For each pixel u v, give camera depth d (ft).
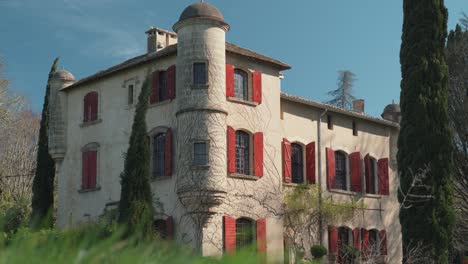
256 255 6.45
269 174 98.63
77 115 110.01
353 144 116.78
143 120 79.41
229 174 92.94
